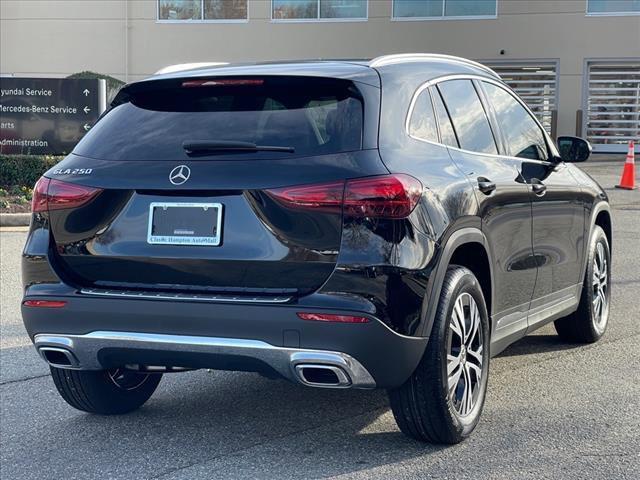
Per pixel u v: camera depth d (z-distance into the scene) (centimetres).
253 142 404
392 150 404
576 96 2630
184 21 2791
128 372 496
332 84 413
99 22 2833
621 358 609
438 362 411
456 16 2644
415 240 391
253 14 2747
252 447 450
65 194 424
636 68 2616
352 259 378
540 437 455
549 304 569
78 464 433
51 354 436
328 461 427
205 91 435
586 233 619
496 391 536
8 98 1595
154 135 426
